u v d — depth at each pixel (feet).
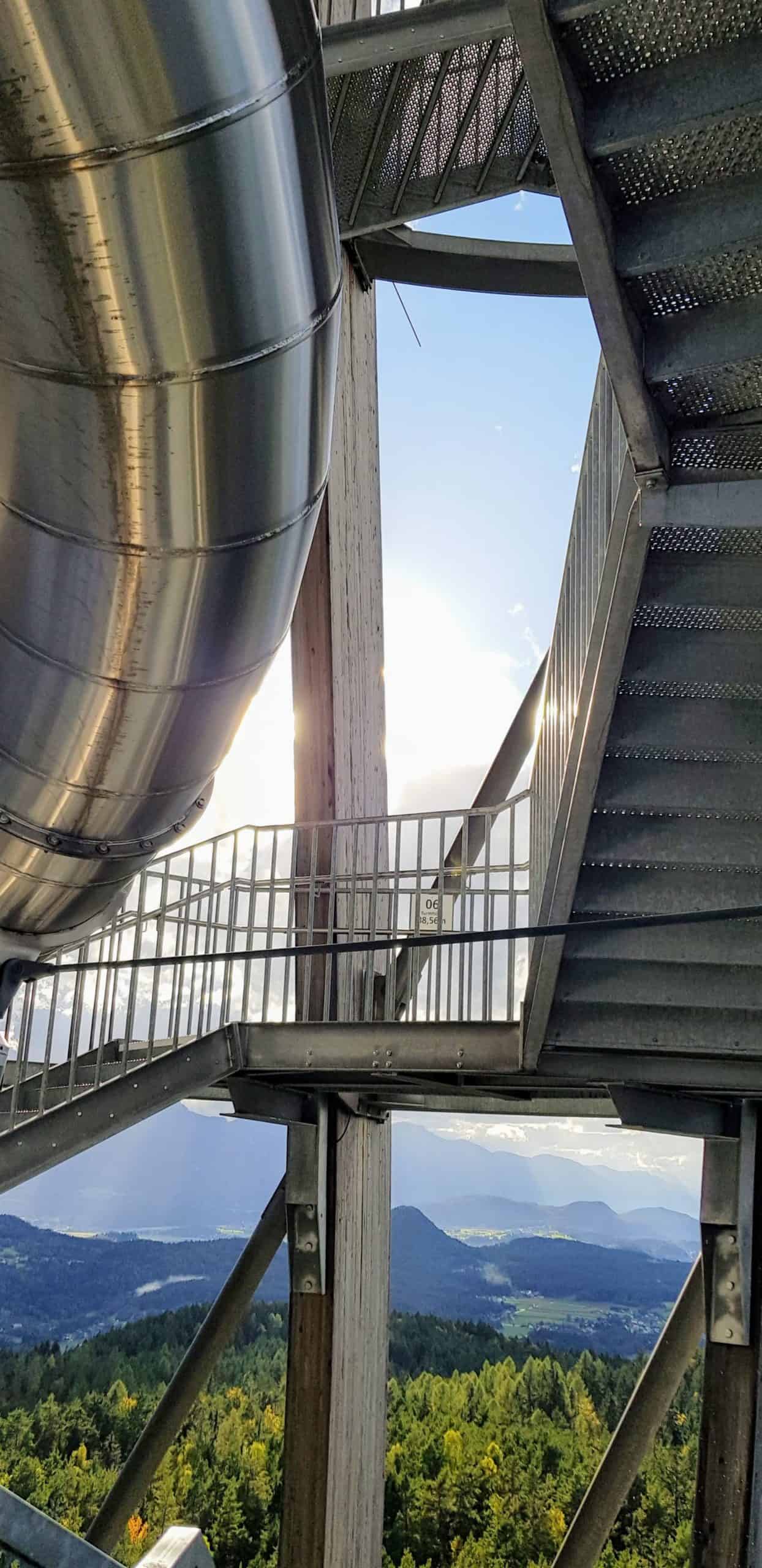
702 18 7.57
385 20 13.84
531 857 17.25
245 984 19.29
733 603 12.05
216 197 6.37
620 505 10.40
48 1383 77.46
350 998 22.04
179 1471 64.44
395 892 19.02
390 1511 63.00
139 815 11.03
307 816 22.62
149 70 5.79
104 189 6.21
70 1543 5.05
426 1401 69.92
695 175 8.41
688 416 9.76
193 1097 22.33
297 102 6.55
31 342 7.09
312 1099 22.12
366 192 20.22
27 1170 18.17
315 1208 21.85
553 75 7.61
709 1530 16.99
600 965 15.90
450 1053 17.02
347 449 24.26
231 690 9.89
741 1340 17.63
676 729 13.53
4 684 9.77
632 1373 70.13
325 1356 21.59
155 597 8.55
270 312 7.06
